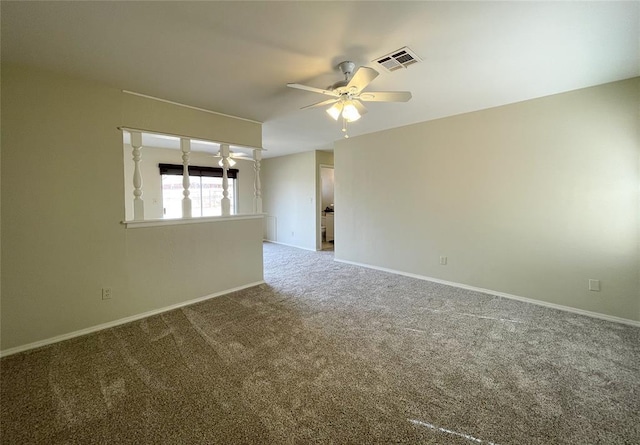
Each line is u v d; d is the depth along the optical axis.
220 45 2.11
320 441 1.50
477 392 1.87
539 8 1.72
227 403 1.78
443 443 1.49
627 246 2.85
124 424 1.62
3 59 2.28
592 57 2.34
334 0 1.62
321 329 2.78
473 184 3.86
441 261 4.24
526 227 3.45
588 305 3.08
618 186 2.88
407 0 1.63
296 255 6.41
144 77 2.66
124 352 2.38
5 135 2.34
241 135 4.02
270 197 8.27
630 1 1.65
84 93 2.70
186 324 2.91
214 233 3.74
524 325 2.84
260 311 3.24
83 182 2.71
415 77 2.72
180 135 3.38
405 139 4.55
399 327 2.82
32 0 1.57
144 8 1.68
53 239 2.57
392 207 4.80
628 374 2.04
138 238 3.08
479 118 3.76
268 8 1.69
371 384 1.96
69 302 2.66
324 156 7.12
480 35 2.01
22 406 1.76
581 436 1.53
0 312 2.35
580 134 3.05
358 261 5.41
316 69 2.51
